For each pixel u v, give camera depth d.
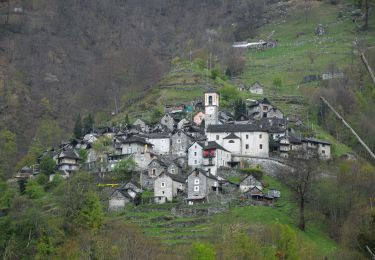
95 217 167.12
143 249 146.00
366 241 124.75
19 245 153.25
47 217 169.25
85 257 138.88
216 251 139.25
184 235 164.88
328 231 177.00
